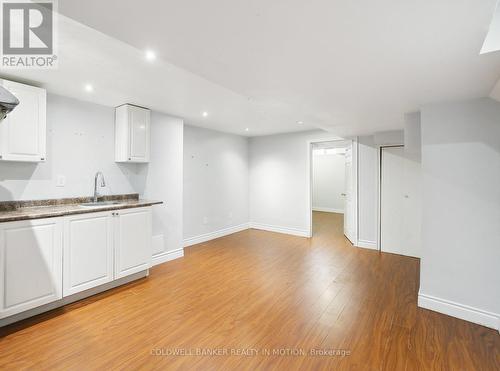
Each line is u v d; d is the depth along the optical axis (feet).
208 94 9.48
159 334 6.82
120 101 10.34
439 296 8.00
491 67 5.49
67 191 9.67
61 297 7.89
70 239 8.10
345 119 10.84
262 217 19.76
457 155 7.70
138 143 11.07
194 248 14.85
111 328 7.06
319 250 14.57
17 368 5.56
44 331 6.88
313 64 5.48
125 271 9.70
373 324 7.34
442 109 7.97
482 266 7.34
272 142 19.04
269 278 10.60
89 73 7.55
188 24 3.99
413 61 5.28
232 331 6.98
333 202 29.81
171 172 12.89
